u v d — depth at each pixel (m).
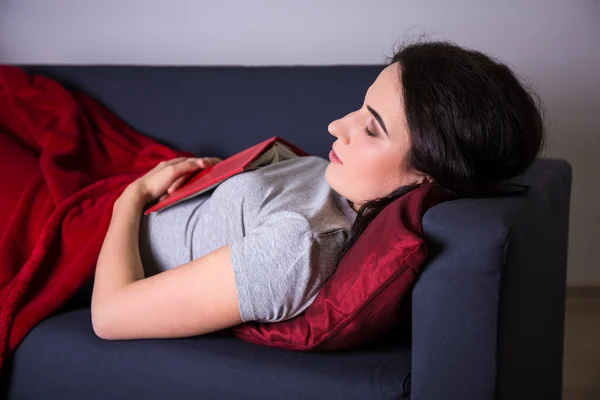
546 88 2.16
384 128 1.10
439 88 1.06
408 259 0.94
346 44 2.24
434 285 0.95
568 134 2.18
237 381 1.07
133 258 1.21
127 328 1.12
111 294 1.14
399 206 1.01
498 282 0.92
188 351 1.11
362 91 1.81
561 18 2.10
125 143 1.91
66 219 1.39
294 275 1.04
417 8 2.16
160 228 1.30
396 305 1.00
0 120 1.87
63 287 1.28
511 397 1.03
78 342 1.19
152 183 1.38
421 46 1.15
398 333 1.19
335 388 1.02
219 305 1.06
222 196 1.23
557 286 1.42
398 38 2.19
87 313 1.30
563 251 1.49
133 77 2.05
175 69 2.02
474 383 0.94
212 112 1.96
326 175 1.18
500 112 1.06
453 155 1.06
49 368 1.21
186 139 1.98
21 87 1.91
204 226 1.24
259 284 1.04
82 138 1.81
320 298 1.05
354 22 2.22
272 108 1.89
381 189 1.14
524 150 1.09
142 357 1.13
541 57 2.14
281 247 1.04
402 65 1.12
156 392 1.12
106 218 1.35
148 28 2.41
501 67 1.12
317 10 2.24
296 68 1.90
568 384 1.83
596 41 2.10
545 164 1.46
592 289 2.30
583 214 2.25
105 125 1.92
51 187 1.47
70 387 1.19
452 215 0.97
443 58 1.09
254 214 1.18
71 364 1.19
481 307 0.93
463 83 1.06
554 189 1.32
